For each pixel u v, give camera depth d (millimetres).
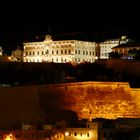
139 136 193000
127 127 199250
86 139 198250
